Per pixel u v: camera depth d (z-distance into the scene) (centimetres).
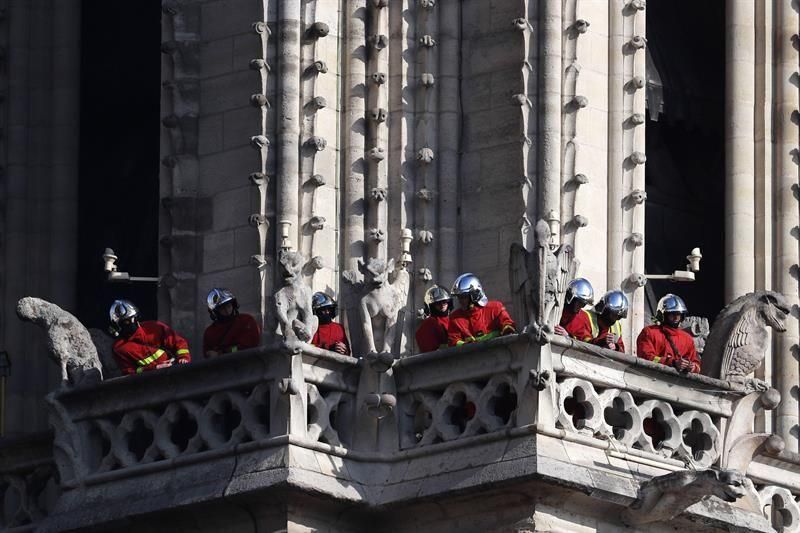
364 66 6284
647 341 6144
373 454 5991
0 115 6800
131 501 6006
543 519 5862
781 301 6188
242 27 6284
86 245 6812
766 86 6638
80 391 6103
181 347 6169
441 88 6300
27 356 6700
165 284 6275
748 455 6103
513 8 6275
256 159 6222
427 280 6209
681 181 6731
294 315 5944
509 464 5838
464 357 5938
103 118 6881
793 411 6494
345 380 5997
